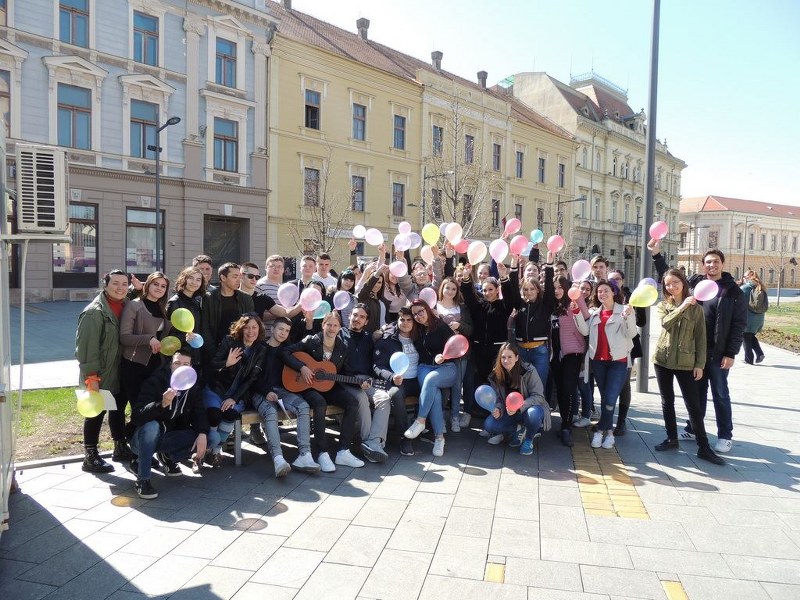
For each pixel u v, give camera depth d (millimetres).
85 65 18781
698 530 3660
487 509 3977
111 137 19719
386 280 6531
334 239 23922
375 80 27734
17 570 3133
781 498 4195
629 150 48375
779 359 11750
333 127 26203
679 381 5176
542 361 5805
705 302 5371
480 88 37469
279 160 24312
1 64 17234
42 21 18047
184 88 21422
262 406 4809
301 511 3922
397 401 5305
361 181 27828
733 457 5152
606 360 5422
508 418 5406
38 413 6211
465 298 6160
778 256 74312
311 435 5094
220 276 5070
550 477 4633
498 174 35000
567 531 3635
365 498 4168
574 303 5629
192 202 21703
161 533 3576
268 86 23828
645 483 4496
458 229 6727
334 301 5605
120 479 4477
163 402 4180
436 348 5539
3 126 3469
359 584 3002
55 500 4070
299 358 5051
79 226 19281
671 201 56156
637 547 3422
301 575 3092
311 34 27828
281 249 24516
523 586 2982
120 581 3027
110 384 4582
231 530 3625
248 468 4809
